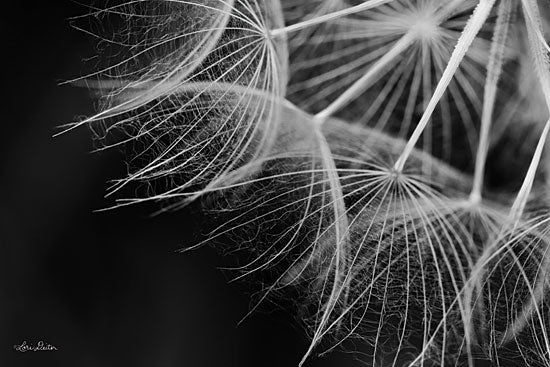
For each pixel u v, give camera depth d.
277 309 0.13
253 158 0.12
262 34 0.12
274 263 0.13
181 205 0.13
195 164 0.12
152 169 0.12
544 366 0.13
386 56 0.13
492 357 0.13
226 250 0.13
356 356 0.13
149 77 0.12
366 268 0.13
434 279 0.13
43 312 0.13
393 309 0.13
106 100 0.12
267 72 0.12
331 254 0.13
